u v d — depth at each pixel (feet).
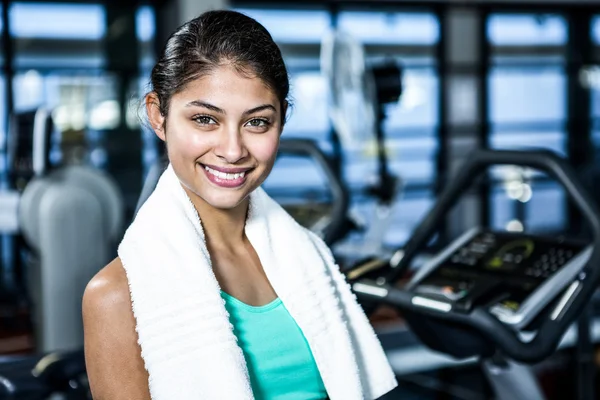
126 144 22.33
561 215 27.07
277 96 3.35
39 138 10.71
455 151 26.81
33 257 11.10
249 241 3.75
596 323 13.34
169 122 3.36
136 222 3.41
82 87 21.89
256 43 3.27
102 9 22.63
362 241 18.81
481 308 5.83
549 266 6.17
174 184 3.48
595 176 24.86
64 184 10.88
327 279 3.82
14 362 5.59
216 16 3.31
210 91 3.23
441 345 6.27
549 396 12.21
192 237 3.37
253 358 3.49
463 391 12.50
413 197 27.12
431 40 26.91
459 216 26.07
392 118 32.76
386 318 15.70
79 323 11.06
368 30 26.37
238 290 3.58
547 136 28.02
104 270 3.26
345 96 15.58
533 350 5.59
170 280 3.25
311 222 10.32
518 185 24.20
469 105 26.86
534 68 27.48
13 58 21.57
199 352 3.19
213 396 3.17
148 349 3.17
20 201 10.91
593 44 27.66
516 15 27.09
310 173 33.81
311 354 3.66
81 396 5.61
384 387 4.02
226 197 3.38
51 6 22.07
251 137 3.34
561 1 26.68
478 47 26.78
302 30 26.71
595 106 27.81
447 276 6.46
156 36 23.16
